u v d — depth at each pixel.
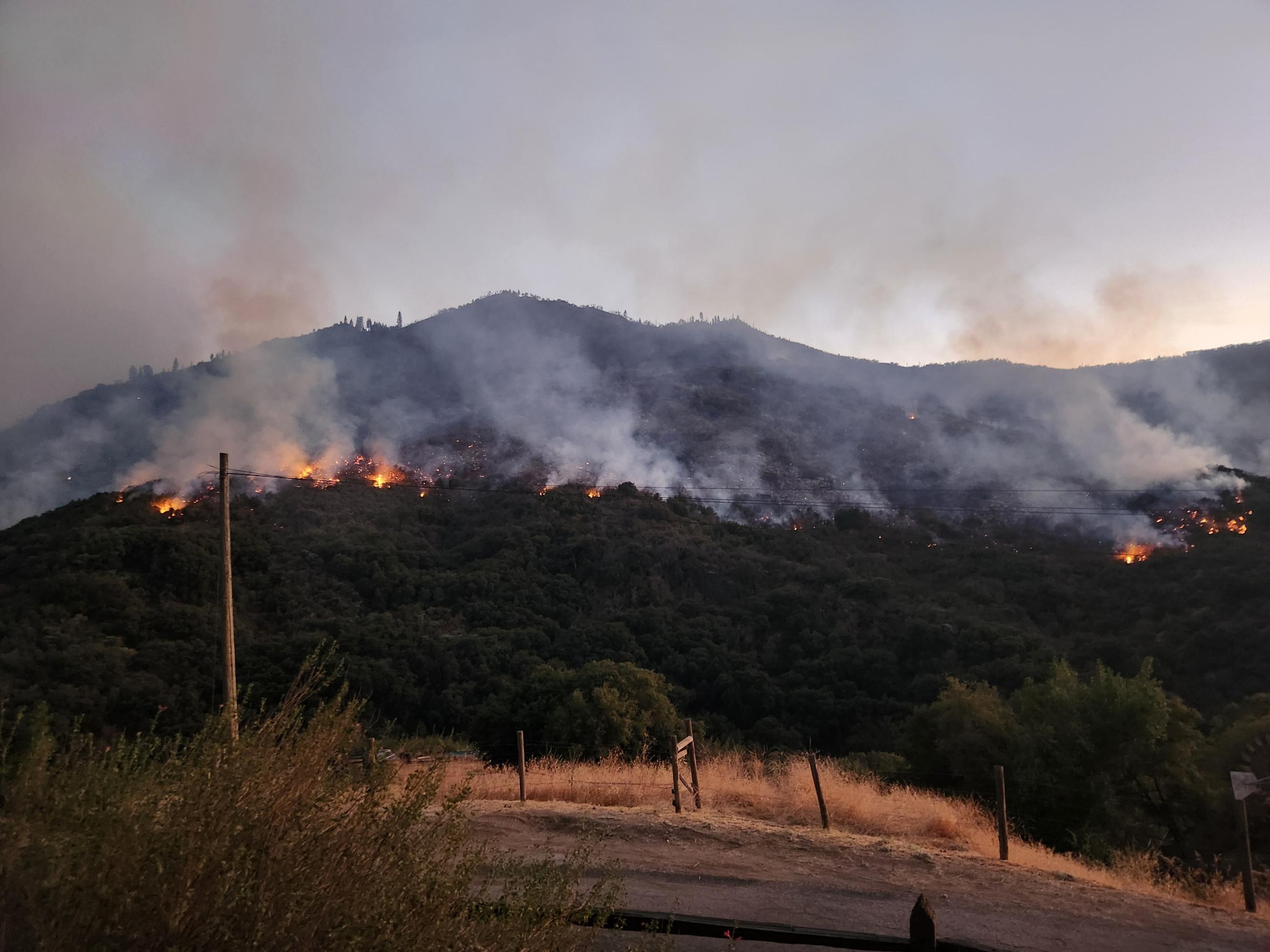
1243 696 34.28
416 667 42.84
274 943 2.59
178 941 2.49
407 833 3.16
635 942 5.51
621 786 13.34
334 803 3.02
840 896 8.09
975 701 24.89
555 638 51.62
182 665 33.31
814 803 12.53
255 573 54.91
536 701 29.86
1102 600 52.47
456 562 67.19
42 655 30.48
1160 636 42.09
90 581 41.09
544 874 3.76
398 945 2.80
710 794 13.17
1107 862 14.48
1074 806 20.75
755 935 5.46
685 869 8.79
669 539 67.75
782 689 46.56
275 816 2.81
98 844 2.49
